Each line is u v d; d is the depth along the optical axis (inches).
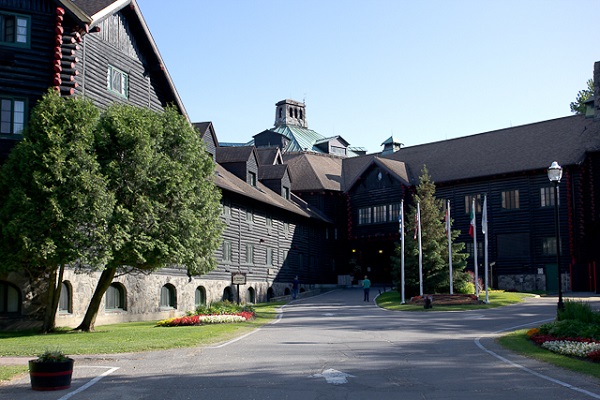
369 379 478.3
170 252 891.4
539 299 1537.9
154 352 656.4
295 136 3265.3
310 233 2206.0
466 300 1411.2
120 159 884.6
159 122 930.7
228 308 1168.8
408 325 979.9
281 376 491.8
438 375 496.4
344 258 2327.8
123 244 845.8
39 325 971.9
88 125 855.7
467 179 1994.3
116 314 1155.3
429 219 1648.6
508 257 1914.4
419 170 2204.7
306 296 1910.7
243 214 1734.7
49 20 997.2
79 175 810.8
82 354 637.3
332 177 2413.9
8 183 828.0
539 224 1863.9
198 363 567.8
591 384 454.3
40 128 842.8
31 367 442.6
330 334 845.2
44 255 786.2
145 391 434.3
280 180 2078.0
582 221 1798.7
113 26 1160.2
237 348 683.4
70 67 1006.4
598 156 1827.0
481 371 515.8
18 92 968.3
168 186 892.0
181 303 1386.6
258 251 1813.5
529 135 2042.3
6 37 976.9
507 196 1936.5
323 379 477.4
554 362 555.2
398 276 1646.2
